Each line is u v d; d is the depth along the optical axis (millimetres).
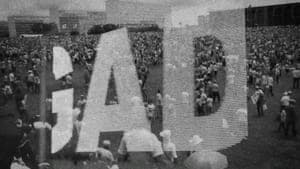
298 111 9906
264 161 6066
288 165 5934
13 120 5137
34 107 5254
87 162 5168
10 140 4988
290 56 18797
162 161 5531
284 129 7941
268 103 11500
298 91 13227
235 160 5973
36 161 5066
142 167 5309
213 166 5418
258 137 7344
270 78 12703
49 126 5238
